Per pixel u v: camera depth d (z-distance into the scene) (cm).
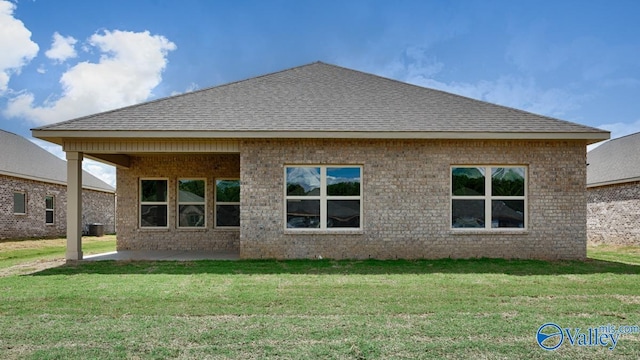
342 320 595
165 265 1077
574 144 1188
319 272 971
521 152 1184
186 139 1174
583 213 1180
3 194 2081
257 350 482
